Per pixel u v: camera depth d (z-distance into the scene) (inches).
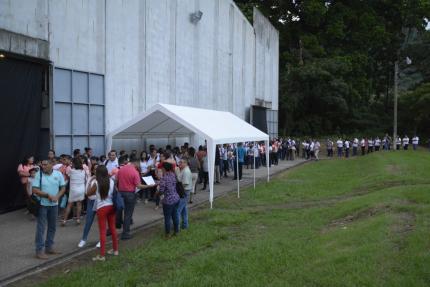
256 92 1519.4
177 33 932.0
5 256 352.8
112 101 718.5
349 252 300.5
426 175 776.9
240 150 888.9
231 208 571.5
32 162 530.9
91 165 509.4
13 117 541.3
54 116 597.3
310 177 914.7
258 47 1534.2
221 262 317.4
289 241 367.6
